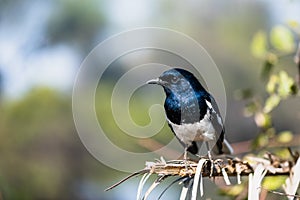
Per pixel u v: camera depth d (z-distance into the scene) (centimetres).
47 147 1703
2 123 1673
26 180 1677
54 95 1738
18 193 1091
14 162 1672
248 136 1920
